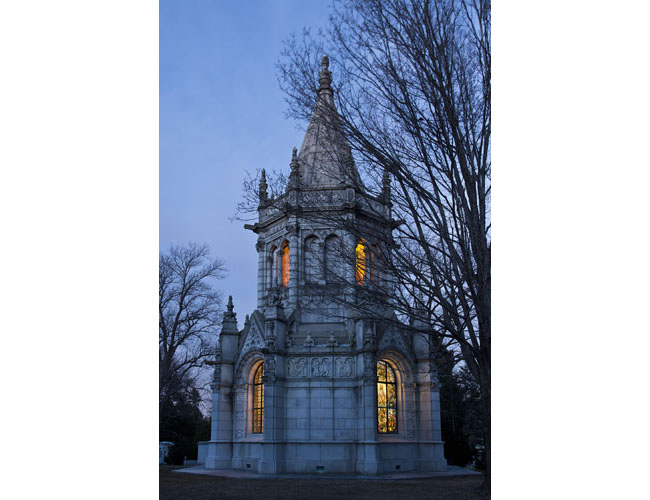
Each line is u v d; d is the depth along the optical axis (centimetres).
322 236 4712
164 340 6106
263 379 4319
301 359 4447
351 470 4150
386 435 4434
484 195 2125
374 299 2552
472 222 2097
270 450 4159
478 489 2964
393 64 2178
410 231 2283
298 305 4691
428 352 4597
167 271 6225
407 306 2323
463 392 6506
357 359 4341
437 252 2516
